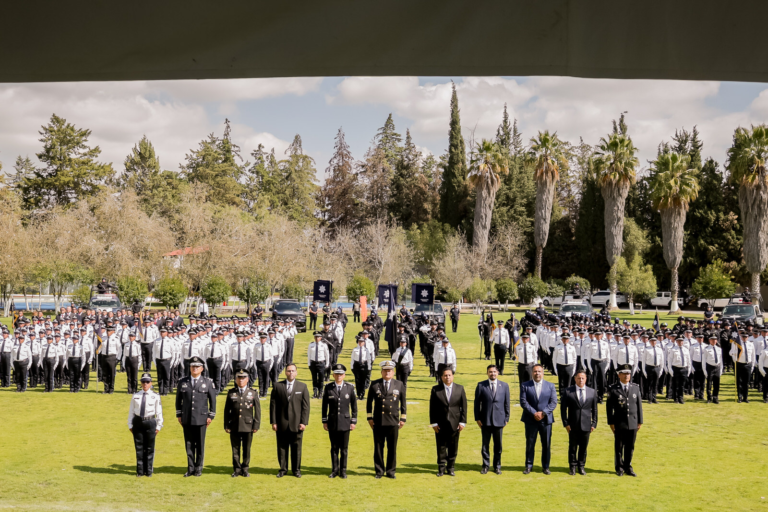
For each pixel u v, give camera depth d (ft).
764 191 160.97
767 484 33.81
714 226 215.10
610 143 192.44
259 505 29.94
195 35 9.87
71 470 35.65
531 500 30.91
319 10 9.34
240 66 10.50
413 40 9.80
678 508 29.91
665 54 9.87
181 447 41.73
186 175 286.66
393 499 30.94
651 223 231.91
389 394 34.73
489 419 35.58
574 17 9.30
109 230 165.07
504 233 241.55
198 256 168.86
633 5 9.08
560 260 252.83
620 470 35.73
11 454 39.06
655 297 200.13
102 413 51.67
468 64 10.23
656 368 58.54
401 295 223.51
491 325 89.15
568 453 39.09
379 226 232.73
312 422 50.16
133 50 10.18
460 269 212.43
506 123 294.25
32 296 188.85
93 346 68.39
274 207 294.05
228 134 304.91
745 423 49.70
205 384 35.09
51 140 223.51
